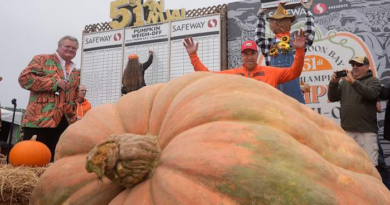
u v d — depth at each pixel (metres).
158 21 7.79
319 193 1.34
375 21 6.02
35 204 2.07
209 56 6.98
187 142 1.55
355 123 4.75
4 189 3.35
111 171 1.56
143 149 1.62
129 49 7.89
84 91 7.29
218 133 1.52
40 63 5.21
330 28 6.31
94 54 8.28
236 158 1.39
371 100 4.73
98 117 2.10
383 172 4.86
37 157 4.67
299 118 1.68
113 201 1.67
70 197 1.86
